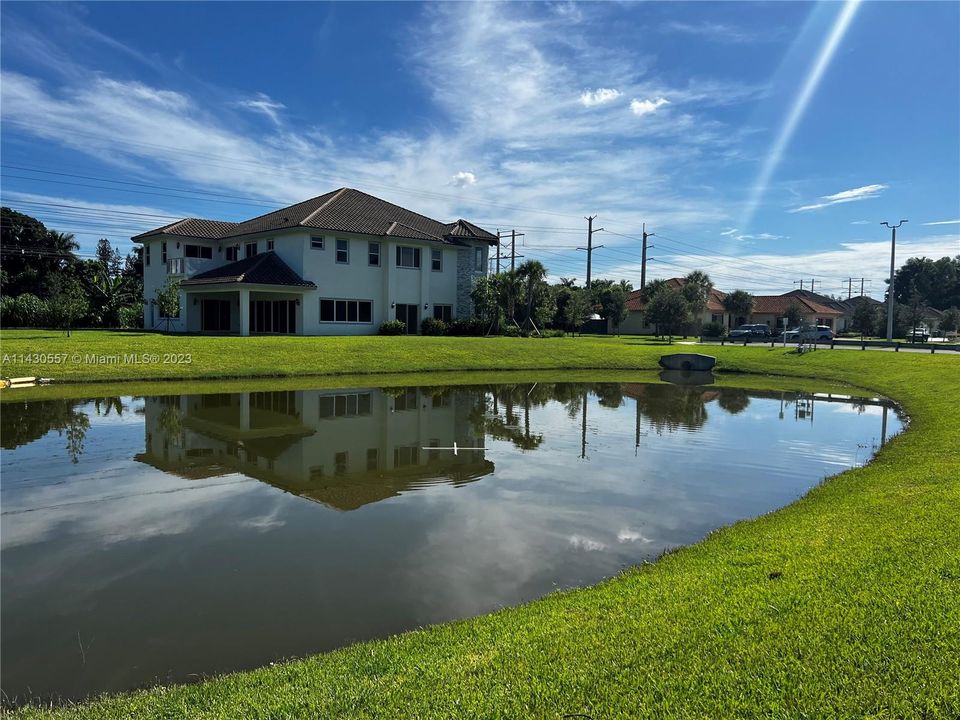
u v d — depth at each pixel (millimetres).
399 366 24656
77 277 61312
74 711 3629
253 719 3340
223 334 31938
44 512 7363
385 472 9383
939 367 22531
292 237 32094
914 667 3484
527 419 14398
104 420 13219
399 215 38094
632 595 4816
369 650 4246
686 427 13734
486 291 37594
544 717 3225
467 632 4418
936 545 5234
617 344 35219
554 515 7465
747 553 5719
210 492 8227
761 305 71625
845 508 6984
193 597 5266
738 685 3424
